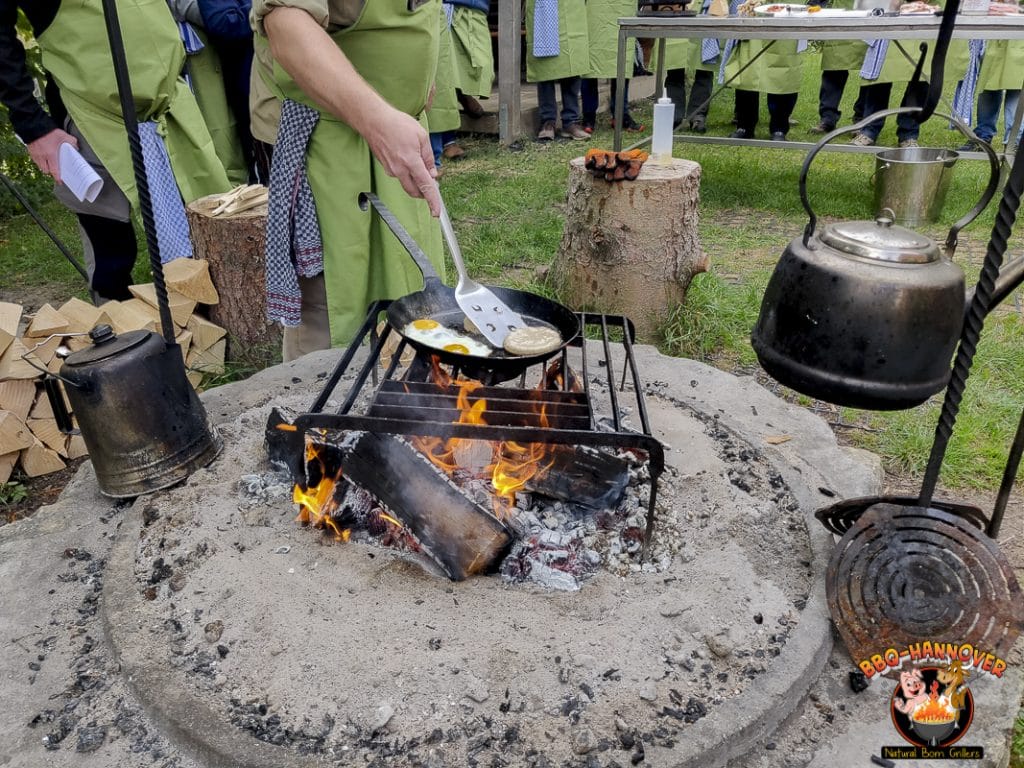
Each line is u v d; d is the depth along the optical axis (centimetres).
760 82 699
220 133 479
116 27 175
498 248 503
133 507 206
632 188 352
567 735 142
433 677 152
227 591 172
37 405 287
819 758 146
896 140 742
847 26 484
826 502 212
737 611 168
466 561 176
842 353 136
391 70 235
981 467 273
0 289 480
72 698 157
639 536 192
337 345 272
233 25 423
